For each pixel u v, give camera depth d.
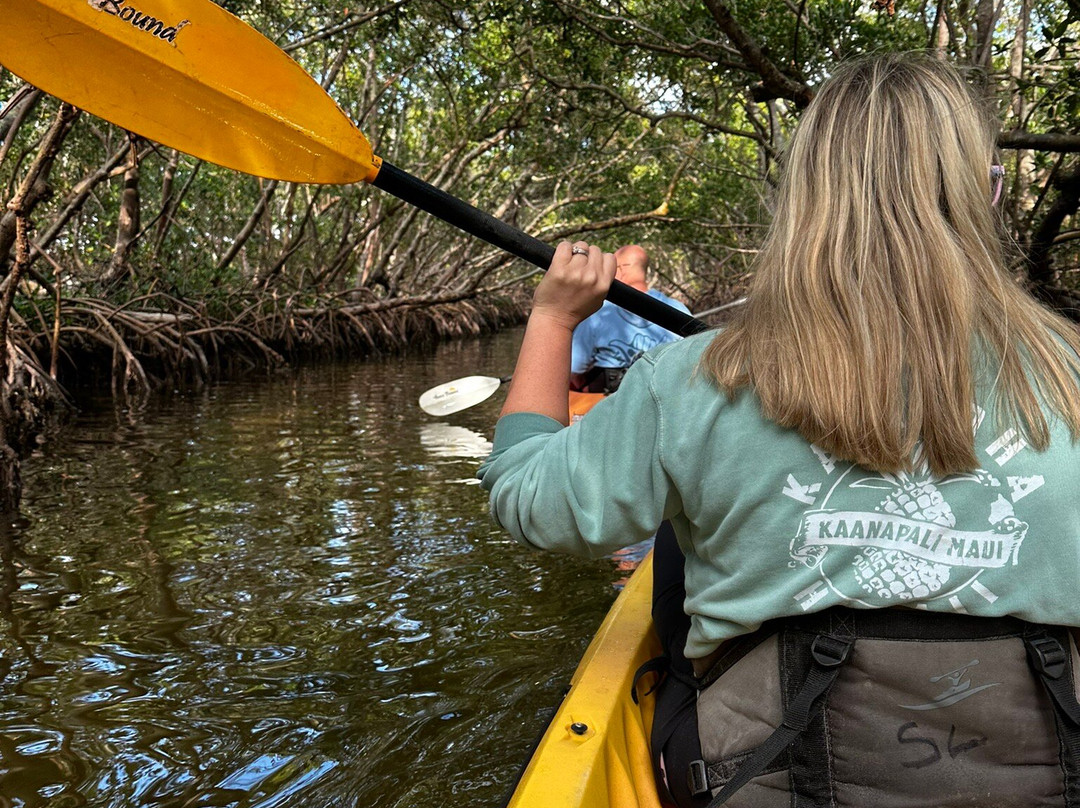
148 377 9.24
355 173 1.50
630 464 0.98
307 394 8.65
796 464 0.91
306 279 15.41
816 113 1.00
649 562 1.91
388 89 13.97
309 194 13.67
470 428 6.32
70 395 8.15
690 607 1.04
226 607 2.84
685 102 9.01
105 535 3.60
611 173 13.48
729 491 0.94
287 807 1.81
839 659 0.93
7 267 7.37
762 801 1.00
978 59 6.02
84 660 2.46
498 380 5.67
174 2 1.48
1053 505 0.89
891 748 0.94
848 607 0.94
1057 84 5.45
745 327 0.96
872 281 0.90
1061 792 0.94
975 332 0.90
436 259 22.17
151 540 3.54
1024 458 0.89
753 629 0.98
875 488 0.90
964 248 0.93
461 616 2.76
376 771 1.94
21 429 5.69
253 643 2.57
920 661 0.93
